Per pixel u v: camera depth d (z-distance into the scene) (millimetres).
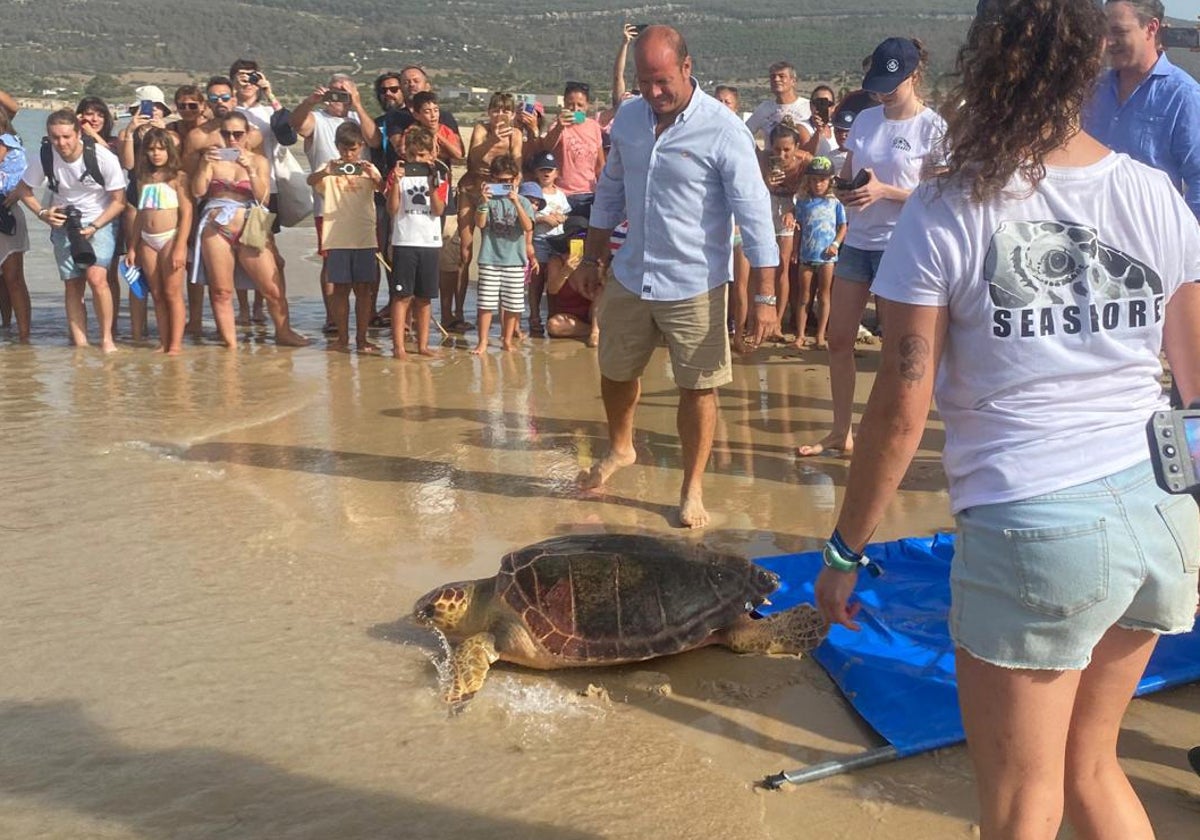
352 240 9352
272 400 7848
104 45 122438
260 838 3057
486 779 3371
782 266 9719
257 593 4621
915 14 122812
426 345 9453
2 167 9453
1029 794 2326
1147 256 2281
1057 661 2244
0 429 7012
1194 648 4031
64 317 11164
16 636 4199
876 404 2385
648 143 5211
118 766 3377
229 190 9477
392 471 6309
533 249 10094
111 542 5145
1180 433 2109
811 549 5195
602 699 3877
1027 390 2258
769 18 131500
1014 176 2242
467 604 4105
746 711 3822
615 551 4211
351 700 3797
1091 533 2174
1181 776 3404
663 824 3176
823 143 10336
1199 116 4723
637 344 5523
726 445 6875
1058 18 2174
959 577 2346
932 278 2287
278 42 140000
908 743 3555
